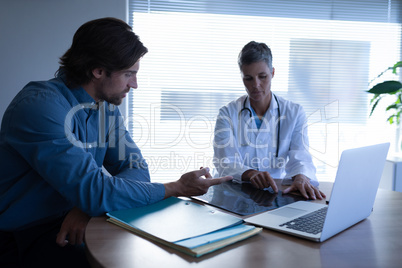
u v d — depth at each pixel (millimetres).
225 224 805
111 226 831
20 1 2441
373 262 646
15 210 967
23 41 2473
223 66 2816
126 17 2590
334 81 2941
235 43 2805
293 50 2871
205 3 2738
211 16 2766
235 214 938
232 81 2838
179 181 1070
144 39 2719
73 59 1023
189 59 2783
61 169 878
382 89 2531
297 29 2854
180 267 615
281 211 951
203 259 650
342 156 717
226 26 2787
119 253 672
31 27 2471
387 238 778
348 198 789
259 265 627
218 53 2801
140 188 961
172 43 2752
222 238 724
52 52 2508
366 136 3023
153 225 797
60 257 1046
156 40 2736
